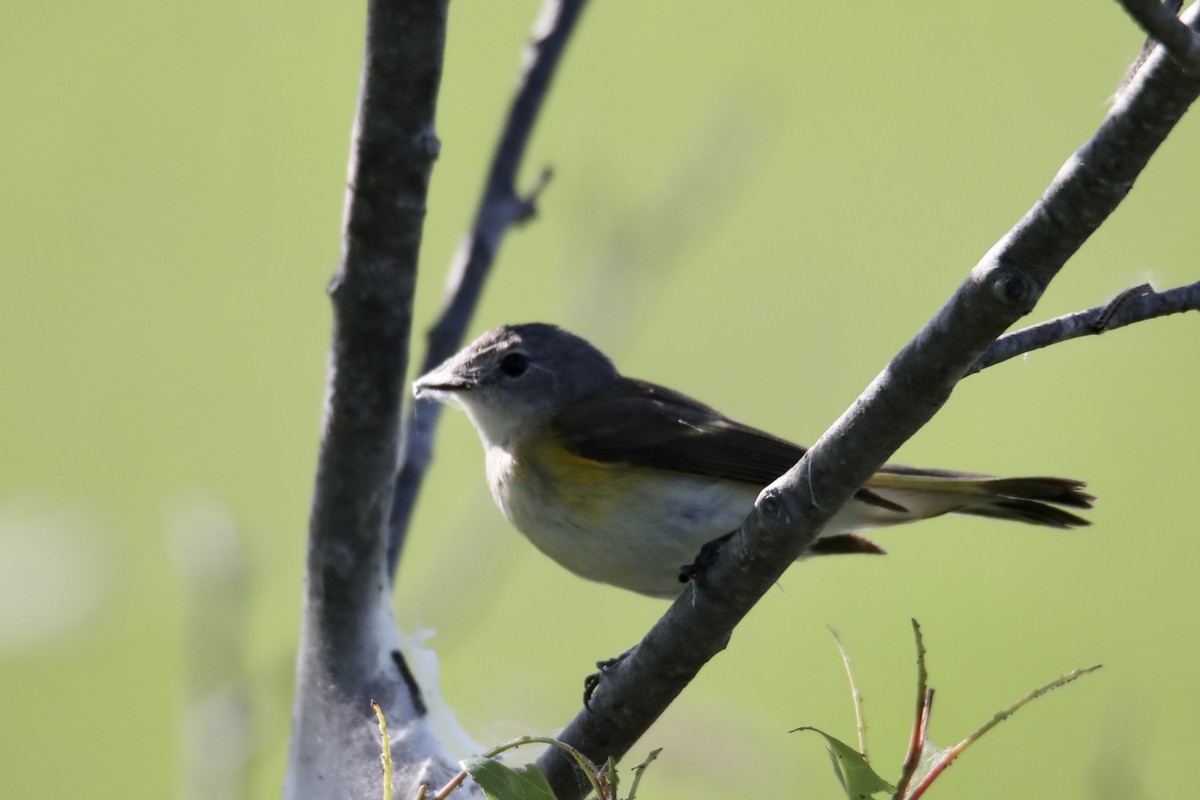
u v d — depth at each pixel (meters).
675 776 7.05
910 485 7.33
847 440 4.58
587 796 5.43
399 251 5.02
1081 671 4.18
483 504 8.23
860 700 4.36
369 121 4.80
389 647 6.20
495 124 16.78
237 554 6.65
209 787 6.23
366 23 4.72
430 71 4.74
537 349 8.08
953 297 4.25
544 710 8.56
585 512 7.61
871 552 7.92
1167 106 3.79
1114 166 3.92
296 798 6.18
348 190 4.97
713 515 7.50
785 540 4.82
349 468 5.49
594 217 8.84
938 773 4.16
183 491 14.64
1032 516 7.51
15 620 13.00
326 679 6.00
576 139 14.84
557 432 7.75
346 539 5.68
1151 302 4.56
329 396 5.38
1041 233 4.07
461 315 7.19
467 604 7.84
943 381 4.37
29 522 14.01
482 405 8.02
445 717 6.55
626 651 7.05
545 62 7.33
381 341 5.21
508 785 4.07
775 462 7.55
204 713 6.36
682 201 8.57
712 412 8.15
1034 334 4.57
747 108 8.77
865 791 4.13
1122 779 5.39
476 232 7.25
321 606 5.86
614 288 8.43
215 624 6.50
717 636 5.11
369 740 6.04
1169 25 3.53
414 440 7.04
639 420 7.69
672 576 7.65
